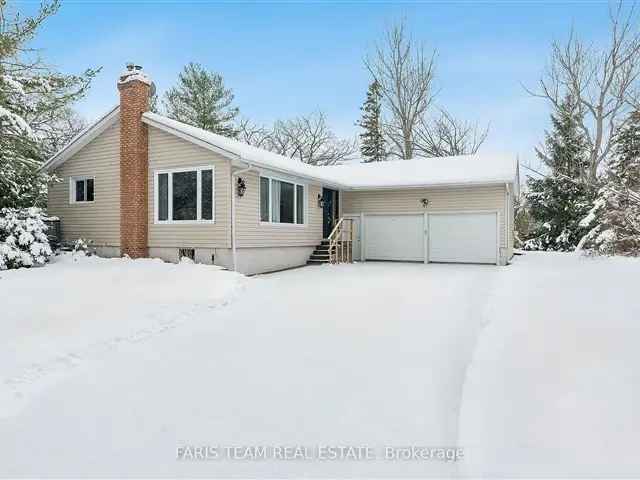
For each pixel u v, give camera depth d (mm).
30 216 12867
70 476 2938
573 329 5062
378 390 4266
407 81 32750
